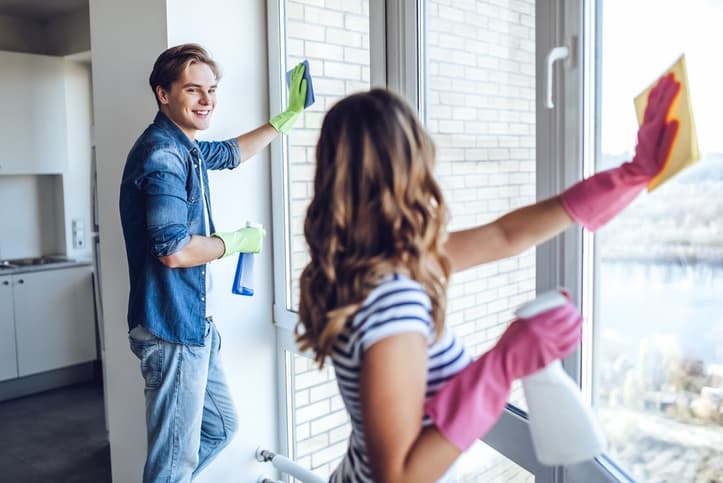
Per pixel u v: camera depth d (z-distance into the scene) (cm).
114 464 278
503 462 175
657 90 100
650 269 124
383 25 202
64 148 469
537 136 152
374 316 88
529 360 86
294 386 262
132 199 197
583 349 142
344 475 108
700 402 115
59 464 327
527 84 155
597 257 138
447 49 183
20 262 471
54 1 431
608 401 137
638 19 126
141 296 199
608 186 108
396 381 86
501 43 163
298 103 226
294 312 254
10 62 435
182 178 194
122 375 269
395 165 91
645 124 103
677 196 116
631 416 131
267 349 262
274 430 267
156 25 232
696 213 112
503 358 87
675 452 121
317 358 99
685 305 117
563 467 152
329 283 95
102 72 257
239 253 236
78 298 462
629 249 129
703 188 111
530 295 159
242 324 253
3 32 465
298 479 242
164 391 204
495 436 172
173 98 198
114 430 276
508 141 163
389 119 92
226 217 246
